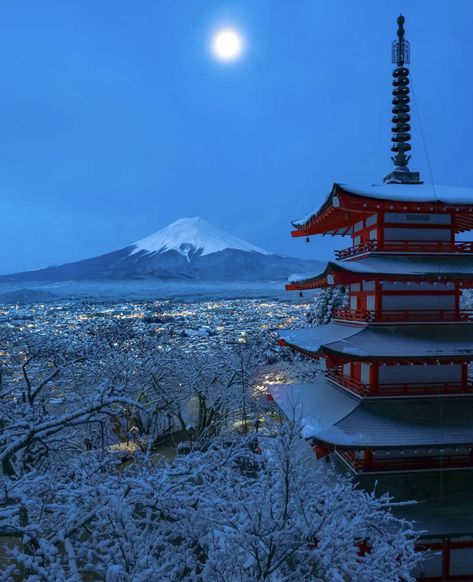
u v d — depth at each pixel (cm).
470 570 1744
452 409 1842
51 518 1452
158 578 1102
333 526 1194
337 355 1773
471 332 1912
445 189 2047
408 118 2236
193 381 3888
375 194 1839
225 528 1150
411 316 1923
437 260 1934
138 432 3591
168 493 1330
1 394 1805
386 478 1825
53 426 1243
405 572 1263
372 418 1794
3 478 1205
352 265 1830
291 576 1179
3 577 1097
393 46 2275
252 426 4222
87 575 1458
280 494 1193
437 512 1653
